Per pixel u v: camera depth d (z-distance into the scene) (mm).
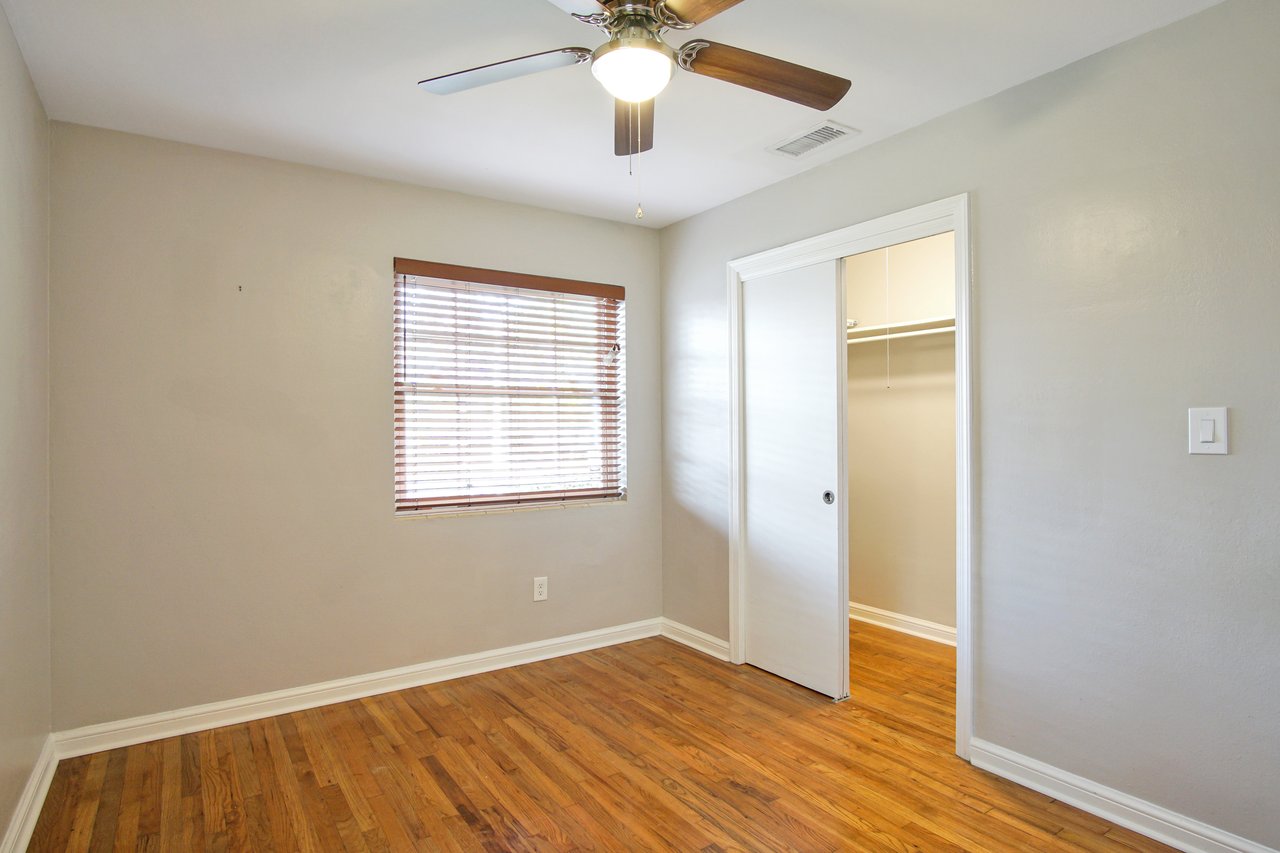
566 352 3721
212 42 2029
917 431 3947
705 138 2748
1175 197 1965
